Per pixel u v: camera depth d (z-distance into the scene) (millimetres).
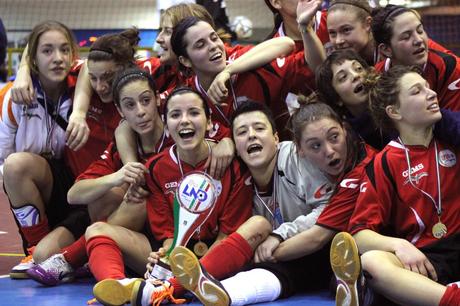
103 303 3451
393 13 4262
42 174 4586
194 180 4000
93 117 4668
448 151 3650
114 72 4496
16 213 4539
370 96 3801
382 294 3387
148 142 4336
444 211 3588
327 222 3764
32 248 4594
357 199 3686
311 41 4355
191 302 3666
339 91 4078
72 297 3896
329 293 3914
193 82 4562
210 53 4398
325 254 4027
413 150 3646
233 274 3773
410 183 3607
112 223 4137
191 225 3971
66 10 16734
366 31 4531
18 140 4707
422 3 15359
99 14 16875
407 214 3625
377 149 4168
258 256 3848
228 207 3986
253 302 3623
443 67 4305
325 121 3801
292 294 3846
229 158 4004
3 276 4586
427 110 3561
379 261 3301
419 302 3193
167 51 4781
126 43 4582
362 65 4090
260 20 16000
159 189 4078
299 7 4348
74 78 4738
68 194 4277
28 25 16531
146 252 4027
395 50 4285
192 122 3926
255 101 4234
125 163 4270
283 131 4633
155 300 3484
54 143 4727
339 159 3834
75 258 4230
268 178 4035
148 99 4184
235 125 3984
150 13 16750
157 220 4074
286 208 4039
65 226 4535
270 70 4508
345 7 4488
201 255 3969
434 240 3564
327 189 3924
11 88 4613
